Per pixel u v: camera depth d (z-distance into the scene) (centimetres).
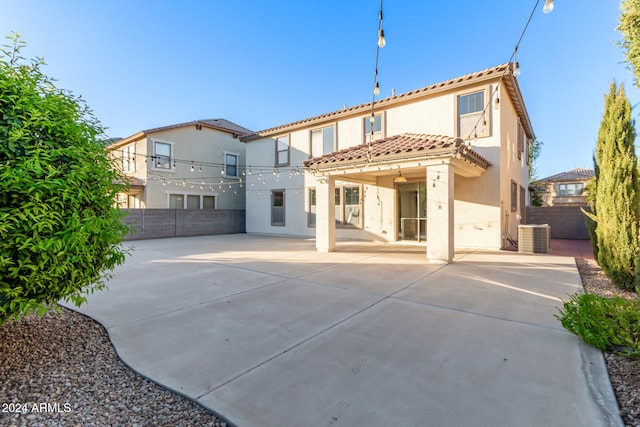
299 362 293
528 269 704
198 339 347
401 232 1238
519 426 202
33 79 287
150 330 374
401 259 852
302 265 777
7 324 373
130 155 1794
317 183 1038
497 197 1009
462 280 605
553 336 342
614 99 563
